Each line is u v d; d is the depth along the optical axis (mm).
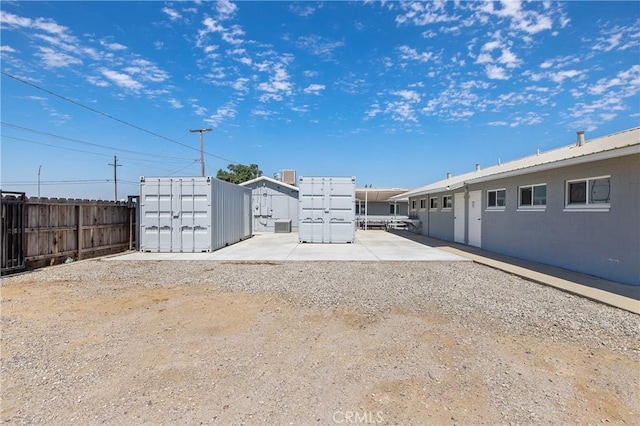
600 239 6914
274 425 2414
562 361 3361
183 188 11750
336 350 3641
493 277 7441
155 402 2699
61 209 9328
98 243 10711
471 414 2518
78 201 9836
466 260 9758
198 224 11695
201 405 2656
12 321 4586
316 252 11656
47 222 8891
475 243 12844
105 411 2582
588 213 7230
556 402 2660
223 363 3352
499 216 10984
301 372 3170
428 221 18547
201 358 3463
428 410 2574
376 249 12453
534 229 9125
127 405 2658
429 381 2990
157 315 4840
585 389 2850
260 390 2867
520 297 5727
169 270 8430
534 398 2717
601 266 6891
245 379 3045
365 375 3105
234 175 48500
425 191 17453
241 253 11406
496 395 2764
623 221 6383
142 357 3490
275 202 22906
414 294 5969
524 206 9664
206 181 11734
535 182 9062
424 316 4754
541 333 4090
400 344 3785
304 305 5320
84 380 3035
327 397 2758
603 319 4562
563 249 8008
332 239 14625
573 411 2545
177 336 4051
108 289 6410
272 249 12539
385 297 5777
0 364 3332
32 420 2467
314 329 4266
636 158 6117
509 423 2414
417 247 13023
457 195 14617
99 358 3465
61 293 6102
